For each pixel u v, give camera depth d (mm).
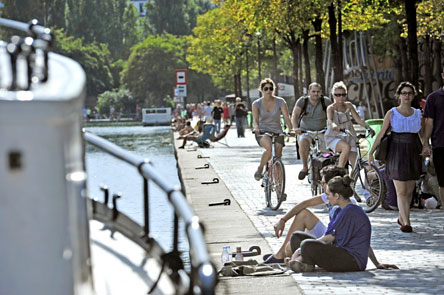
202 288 5777
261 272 15844
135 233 8836
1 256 5191
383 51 107312
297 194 31109
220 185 34906
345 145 26031
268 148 26969
